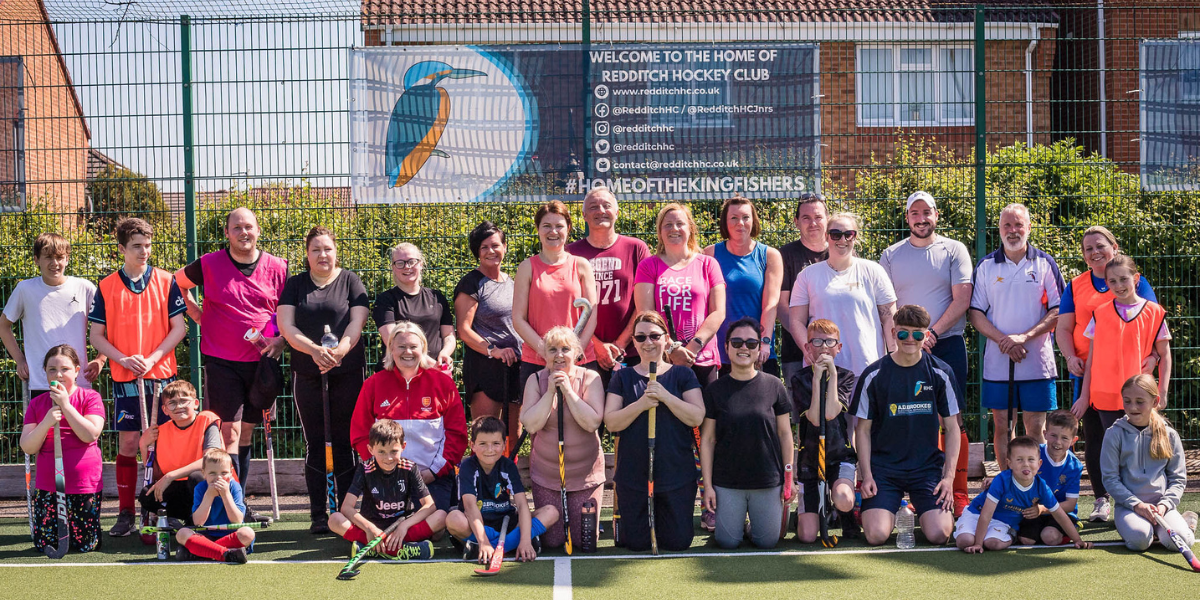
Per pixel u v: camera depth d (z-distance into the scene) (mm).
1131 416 5227
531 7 7195
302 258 6770
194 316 6262
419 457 5480
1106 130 7262
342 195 6770
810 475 5484
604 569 4855
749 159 6840
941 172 7078
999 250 6273
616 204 6156
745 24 8117
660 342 5211
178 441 5492
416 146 6777
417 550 5129
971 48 7219
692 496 5328
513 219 6945
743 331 5266
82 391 5551
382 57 6730
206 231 6918
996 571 4711
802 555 5094
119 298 5910
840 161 7016
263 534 5812
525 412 5391
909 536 5242
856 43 7691
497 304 6160
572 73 6789
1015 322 6156
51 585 4672
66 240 6176
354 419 5590
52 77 6766
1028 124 7965
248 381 5949
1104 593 4324
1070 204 7211
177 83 6711
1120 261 5758
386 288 6801
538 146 6801
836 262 5883
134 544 5598
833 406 5387
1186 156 7195
